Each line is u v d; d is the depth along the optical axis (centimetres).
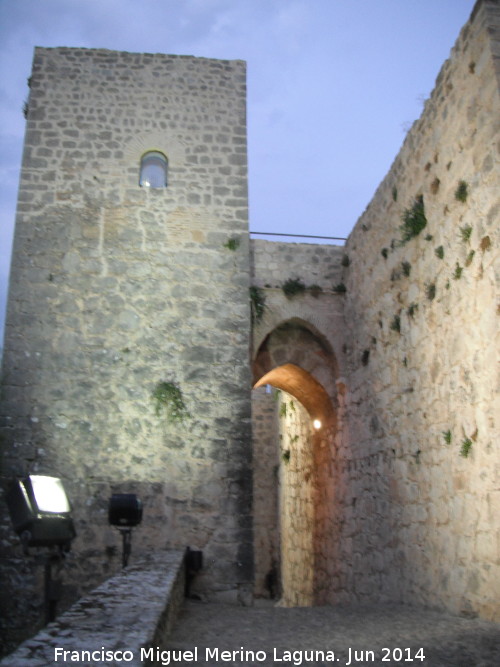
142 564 579
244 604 769
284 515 1510
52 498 415
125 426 821
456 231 640
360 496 928
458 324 629
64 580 755
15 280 858
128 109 965
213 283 899
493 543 535
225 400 851
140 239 903
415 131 768
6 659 228
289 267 1077
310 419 1241
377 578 834
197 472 816
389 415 825
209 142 967
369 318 933
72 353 840
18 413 807
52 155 923
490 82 568
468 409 597
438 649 416
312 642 453
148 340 860
